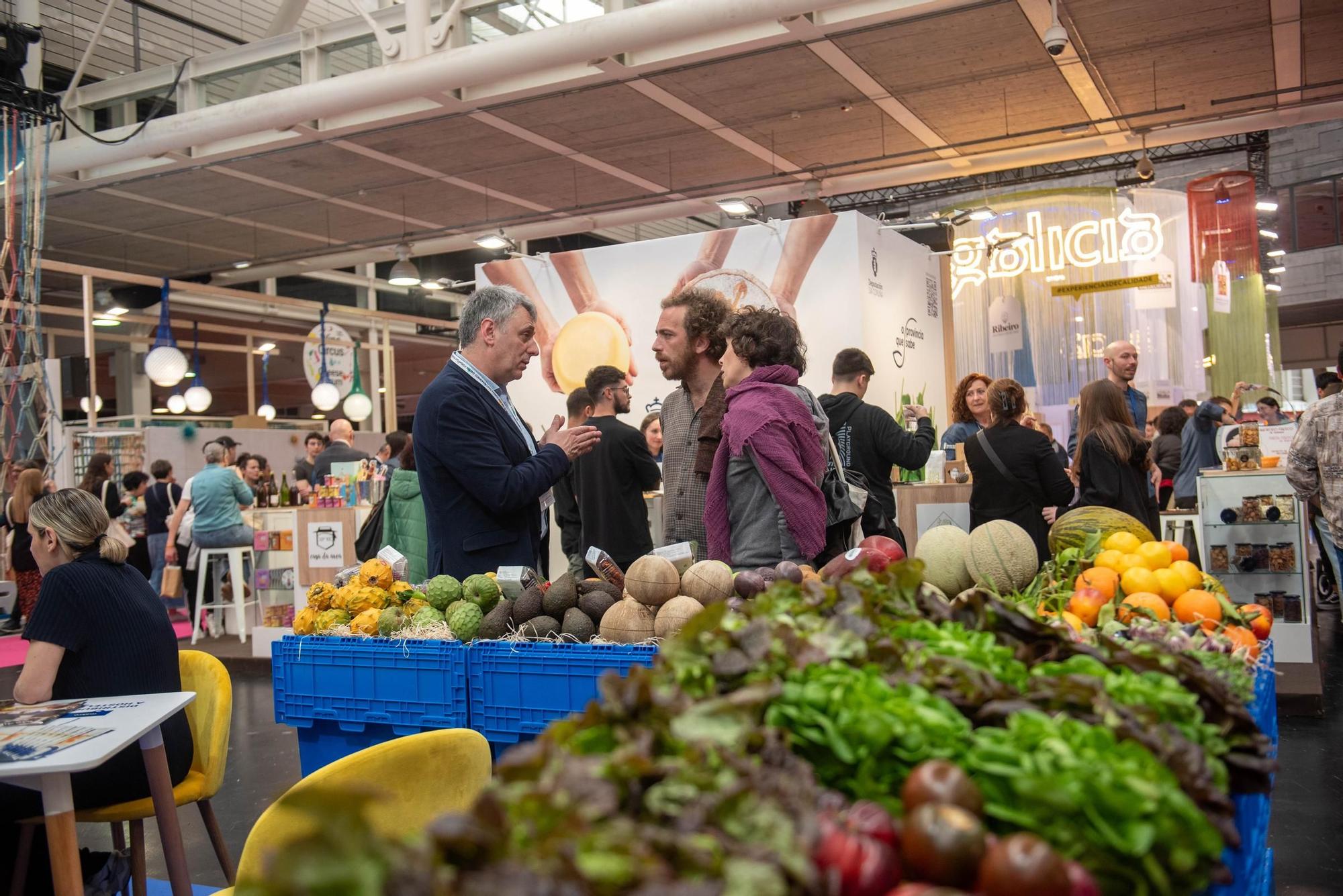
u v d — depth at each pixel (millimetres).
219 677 3037
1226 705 1380
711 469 3471
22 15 9117
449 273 19453
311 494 8570
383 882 693
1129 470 4887
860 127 10703
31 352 9023
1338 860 3359
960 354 14188
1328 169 19734
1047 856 877
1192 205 11938
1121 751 1109
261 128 8766
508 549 3150
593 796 842
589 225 13938
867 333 7434
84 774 2727
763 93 9547
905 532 6387
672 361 3842
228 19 12047
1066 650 1471
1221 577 5508
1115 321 13633
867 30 8125
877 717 1097
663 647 1231
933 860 912
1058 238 13773
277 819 1749
